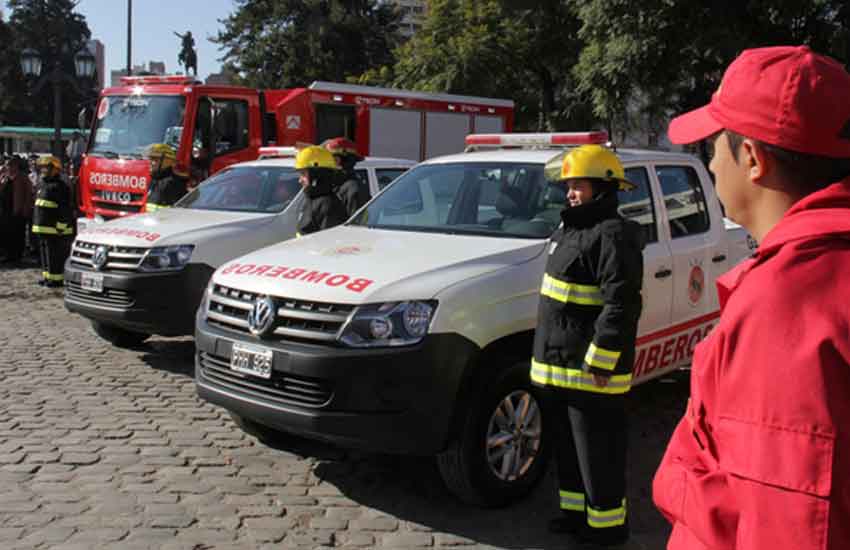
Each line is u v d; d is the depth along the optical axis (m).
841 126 1.30
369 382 3.94
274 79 46.34
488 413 4.18
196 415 5.92
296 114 14.74
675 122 1.59
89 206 13.45
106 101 13.60
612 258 3.64
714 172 1.49
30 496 4.38
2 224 14.57
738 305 1.27
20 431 5.42
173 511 4.25
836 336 1.17
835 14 16.52
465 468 4.13
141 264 6.81
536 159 5.38
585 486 3.85
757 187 1.41
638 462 5.24
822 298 1.20
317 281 4.29
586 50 18.89
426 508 4.40
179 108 12.86
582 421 3.79
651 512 4.46
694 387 1.46
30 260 15.37
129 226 7.32
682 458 1.53
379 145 16.33
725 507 1.35
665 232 5.53
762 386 1.20
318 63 45.16
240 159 13.52
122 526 4.05
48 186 11.66
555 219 4.91
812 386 1.16
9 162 14.98
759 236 1.44
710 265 5.86
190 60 28.66
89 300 7.09
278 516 4.25
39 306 10.28
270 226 7.47
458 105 17.58
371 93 16.03
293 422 4.10
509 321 4.28
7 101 66.31
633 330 3.74
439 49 25.16
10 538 3.88
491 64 25.03
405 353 3.95
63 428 5.52
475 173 5.47
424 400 3.95
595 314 3.77
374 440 3.95
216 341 4.52
